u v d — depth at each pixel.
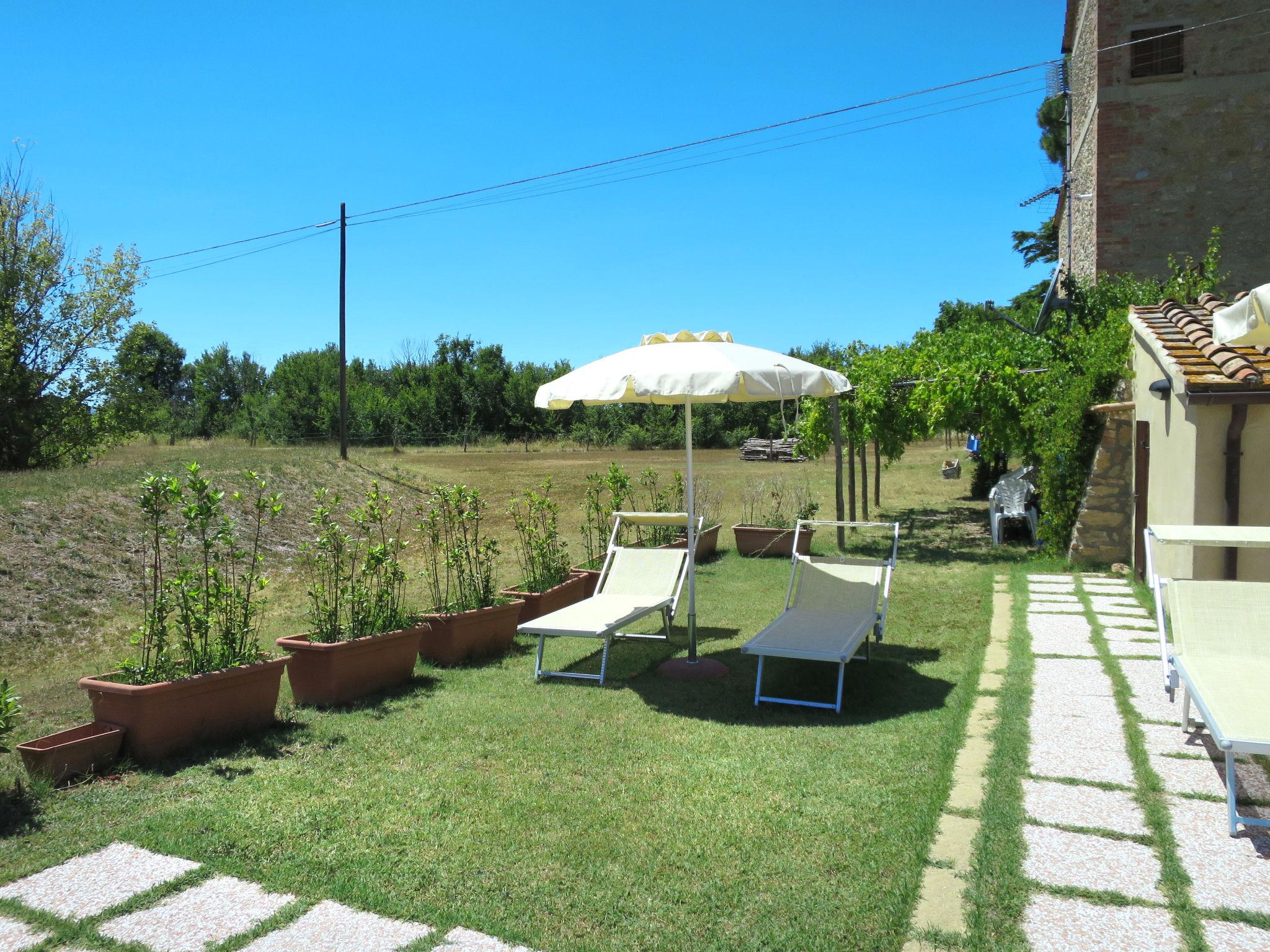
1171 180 15.62
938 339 14.98
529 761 4.43
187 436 44.88
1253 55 15.14
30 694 6.05
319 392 45.03
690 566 6.36
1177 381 7.43
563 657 6.81
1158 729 4.62
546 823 3.69
